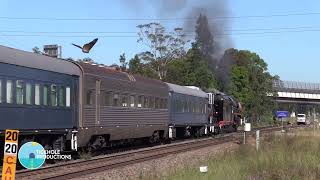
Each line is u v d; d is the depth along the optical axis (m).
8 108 19.88
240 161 23.73
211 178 17.56
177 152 30.41
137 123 32.09
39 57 22.47
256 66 109.69
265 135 44.84
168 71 87.00
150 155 27.45
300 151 26.70
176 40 90.75
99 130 27.08
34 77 21.66
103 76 27.61
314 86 128.12
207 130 49.94
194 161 25.55
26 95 21.08
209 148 34.41
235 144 38.66
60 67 23.84
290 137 38.66
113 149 31.97
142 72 86.06
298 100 128.00
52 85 23.06
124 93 30.23
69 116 24.47
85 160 23.64
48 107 22.67
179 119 40.56
